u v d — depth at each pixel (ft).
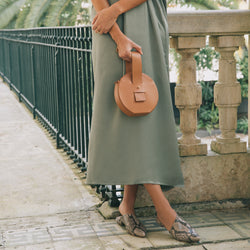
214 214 9.03
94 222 8.70
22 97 23.24
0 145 15.11
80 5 49.90
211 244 7.62
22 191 10.59
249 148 9.75
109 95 7.83
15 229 8.39
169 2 43.29
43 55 17.30
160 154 7.95
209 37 9.29
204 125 33.53
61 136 14.79
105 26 7.52
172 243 7.66
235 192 9.41
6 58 29.60
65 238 7.93
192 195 9.23
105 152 7.93
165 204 7.91
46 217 9.04
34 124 18.52
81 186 10.95
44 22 50.98
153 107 7.57
